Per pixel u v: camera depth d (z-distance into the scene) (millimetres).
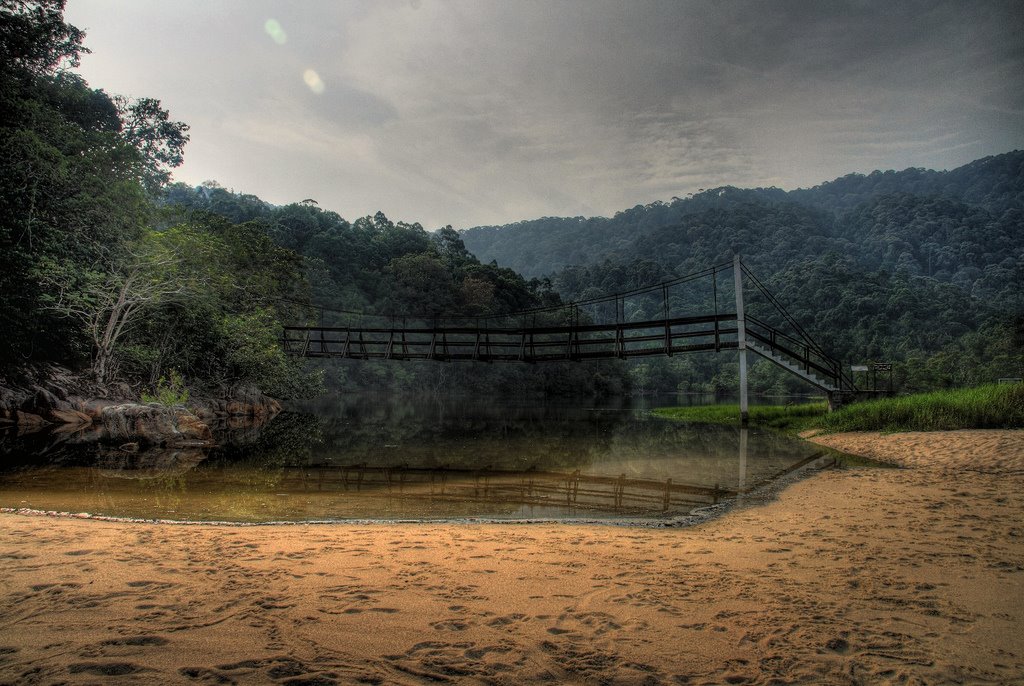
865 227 172250
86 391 19750
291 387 33469
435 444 15461
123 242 20781
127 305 21750
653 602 3973
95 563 4660
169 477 9836
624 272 132750
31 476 9680
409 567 4715
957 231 151625
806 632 3480
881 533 5973
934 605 3936
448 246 100375
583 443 15734
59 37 23312
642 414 30250
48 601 3789
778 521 6676
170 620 3514
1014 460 10523
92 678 2766
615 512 7359
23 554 4863
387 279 68750
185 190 91688
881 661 3119
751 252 161875
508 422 24219
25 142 17797
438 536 5844
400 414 29719
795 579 4492
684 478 10031
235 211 81250
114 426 16406
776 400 53062
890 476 9750
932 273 144750
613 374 74188
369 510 7430
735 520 6793
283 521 6727
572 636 3408
